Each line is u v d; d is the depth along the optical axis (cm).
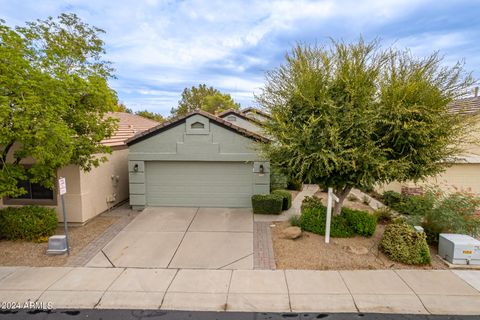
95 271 573
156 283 524
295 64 706
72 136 718
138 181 1033
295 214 947
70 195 866
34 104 568
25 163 850
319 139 654
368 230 728
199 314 436
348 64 661
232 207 1047
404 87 629
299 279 534
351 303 458
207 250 677
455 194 762
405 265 591
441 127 637
